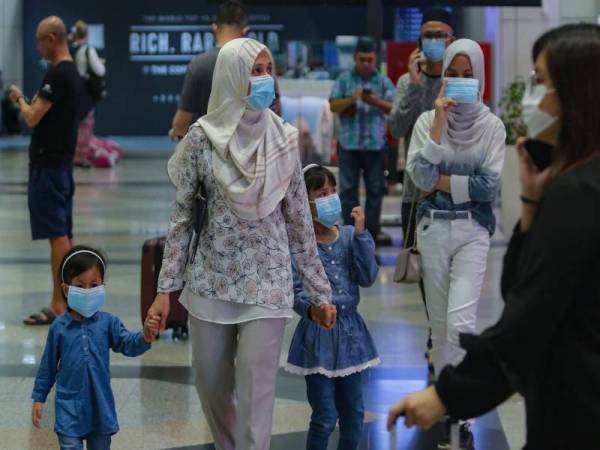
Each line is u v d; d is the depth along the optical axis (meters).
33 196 8.96
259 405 5.02
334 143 17.45
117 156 26.19
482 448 6.25
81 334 5.30
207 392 5.22
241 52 4.89
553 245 2.91
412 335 8.90
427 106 7.69
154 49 34.69
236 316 5.05
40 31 8.91
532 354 2.96
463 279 6.12
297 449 6.21
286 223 5.19
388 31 20.03
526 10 18.34
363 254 5.61
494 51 18.64
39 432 6.54
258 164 4.92
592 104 2.99
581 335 2.99
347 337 5.55
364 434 6.45
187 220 5.12
